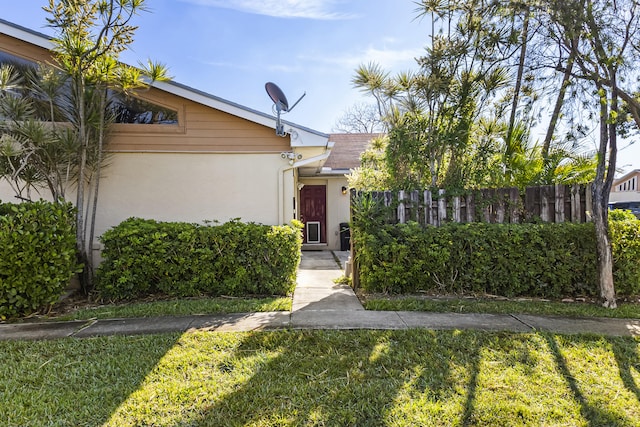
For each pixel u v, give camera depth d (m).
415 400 2.50
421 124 6.46
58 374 2.86
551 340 3.48
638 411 2.37
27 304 4.46
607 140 4.87
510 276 5.23
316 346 3.40
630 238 5.00
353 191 6.07
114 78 5.33
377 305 4.75
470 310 4.53
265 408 2.41
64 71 5.20
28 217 4.50
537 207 5.72
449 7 6.04
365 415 2.34
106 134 5.95
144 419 2.28
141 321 4.20
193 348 3.35
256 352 3.28
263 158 6.44
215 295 5.42
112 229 5.64
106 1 4.91
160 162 6.32
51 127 5.54
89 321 4.23
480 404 2.44
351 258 6.17
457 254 5.34
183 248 5.29
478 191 5.86
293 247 5.57
